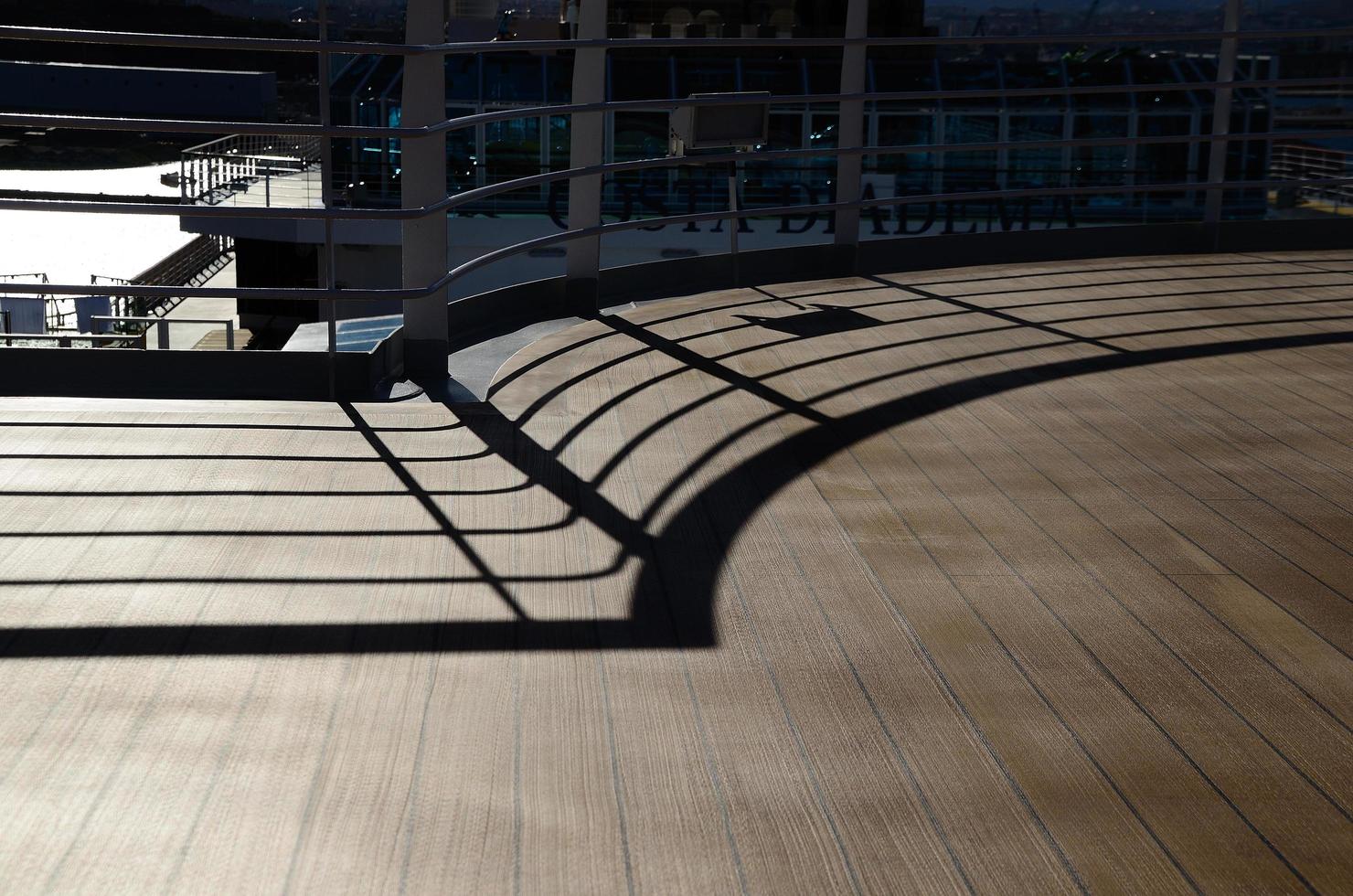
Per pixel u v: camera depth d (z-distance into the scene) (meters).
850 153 4.94
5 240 25.50
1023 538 2.67
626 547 2.58
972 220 15.87
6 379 3.56
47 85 16.53
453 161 15.09
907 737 1.87
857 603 2.34
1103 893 1.52
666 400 3.63
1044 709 1.97
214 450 3.09
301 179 14.97
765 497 2.88
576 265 4.73
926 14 16.00
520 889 1.50
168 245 25.94
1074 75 15.98
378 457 3.08
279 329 15.70
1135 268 5.82
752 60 15.55
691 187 15.24
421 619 2.21
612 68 15.36
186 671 2.00
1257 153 15.72
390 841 1.58
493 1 15.18
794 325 4.62
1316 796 1.74
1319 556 2.60
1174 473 3.10
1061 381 3.90
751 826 1.64
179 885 1.49
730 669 2.07
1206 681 2.06
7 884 1.48
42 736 1.80
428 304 3.78
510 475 2.98
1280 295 5.21
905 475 3.05
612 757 1.80
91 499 2.72
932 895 1.52
